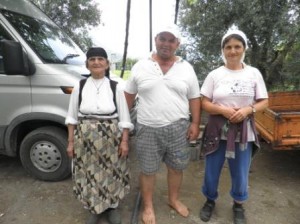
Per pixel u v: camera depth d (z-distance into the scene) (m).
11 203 3.65
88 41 9.65
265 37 6.45
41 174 4.05
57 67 3.85
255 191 3.93
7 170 4.44
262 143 5.39
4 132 3.95
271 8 6.09
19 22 4.12
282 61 6.97
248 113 2.82
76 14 9.32
